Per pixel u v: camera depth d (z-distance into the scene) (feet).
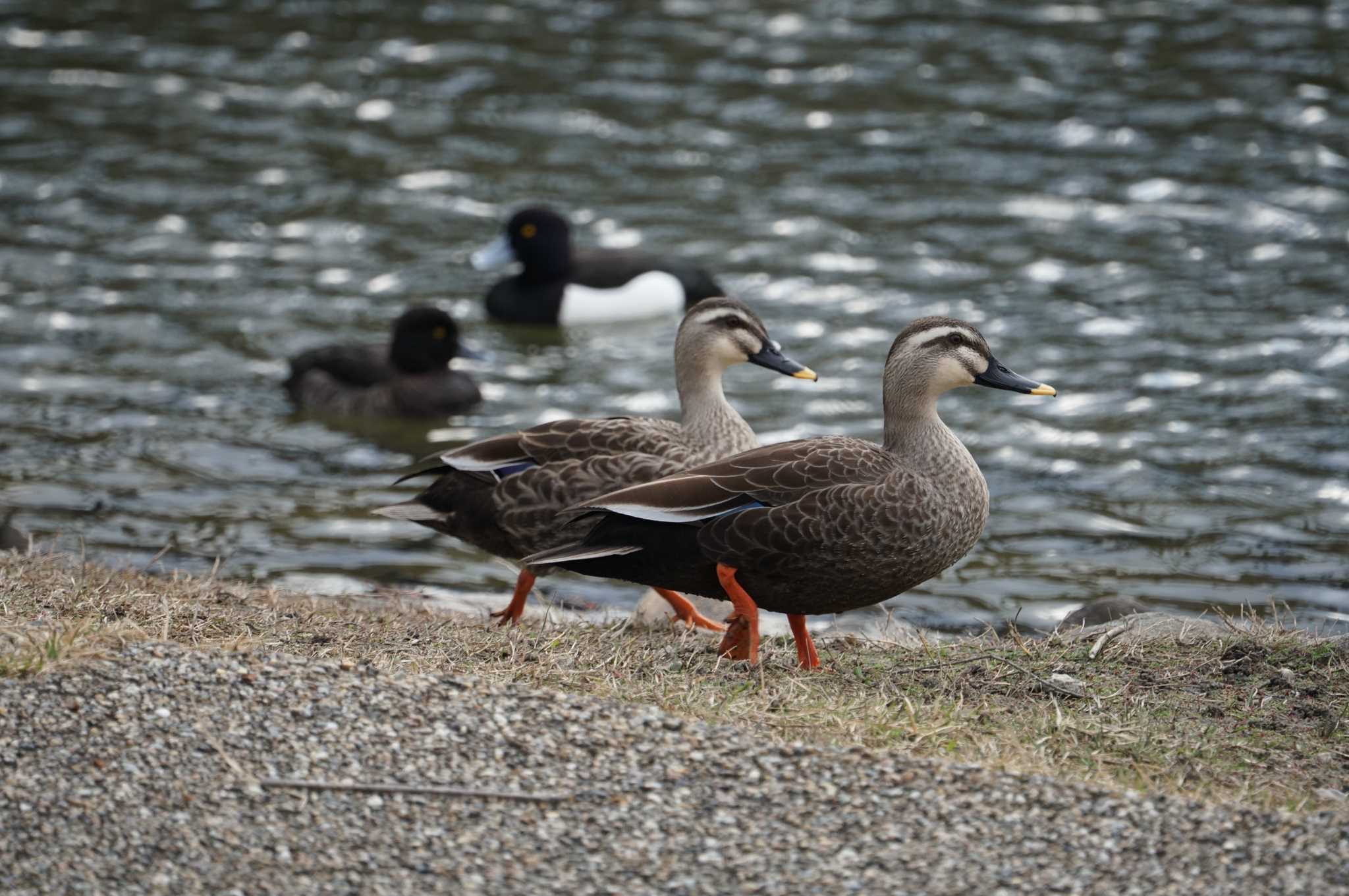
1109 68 93.61
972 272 67.31
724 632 36.06
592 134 84.94
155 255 68.80
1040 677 30.78
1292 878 21.81
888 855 22.36
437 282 68.59
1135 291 64.75
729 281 67.41
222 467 50.11
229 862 21.72
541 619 36.65
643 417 39.11
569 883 21.57
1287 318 61.77
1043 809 23.58
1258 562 43.21
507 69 94.68
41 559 36.04
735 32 102.01
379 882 21.45
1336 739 28.35
